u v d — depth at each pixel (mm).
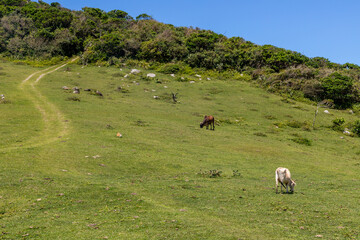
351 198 15617
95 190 14625
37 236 9141
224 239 9219
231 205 13391
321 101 70750
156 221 10719
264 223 10992
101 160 22328
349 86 71875
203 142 32812
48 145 25016
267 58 88500
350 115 63250
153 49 87875
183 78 75812
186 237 9273
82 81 65500
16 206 11773
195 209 12570
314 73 77500
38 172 17484
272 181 20016
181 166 23156
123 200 13336
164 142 30797
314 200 14797
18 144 24891
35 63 83000
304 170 25156
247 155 28875
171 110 50281
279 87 74500
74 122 35188
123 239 8984
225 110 54656
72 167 19875
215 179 19781
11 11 108625
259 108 58219
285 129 46750
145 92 61719
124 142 28688
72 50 94750
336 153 35781
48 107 42094
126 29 109438
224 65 88500
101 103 48344
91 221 10633
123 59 87875
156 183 17328
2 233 9273
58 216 11008
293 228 10531
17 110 38531
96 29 103938
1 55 86688
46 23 101625
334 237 9656
